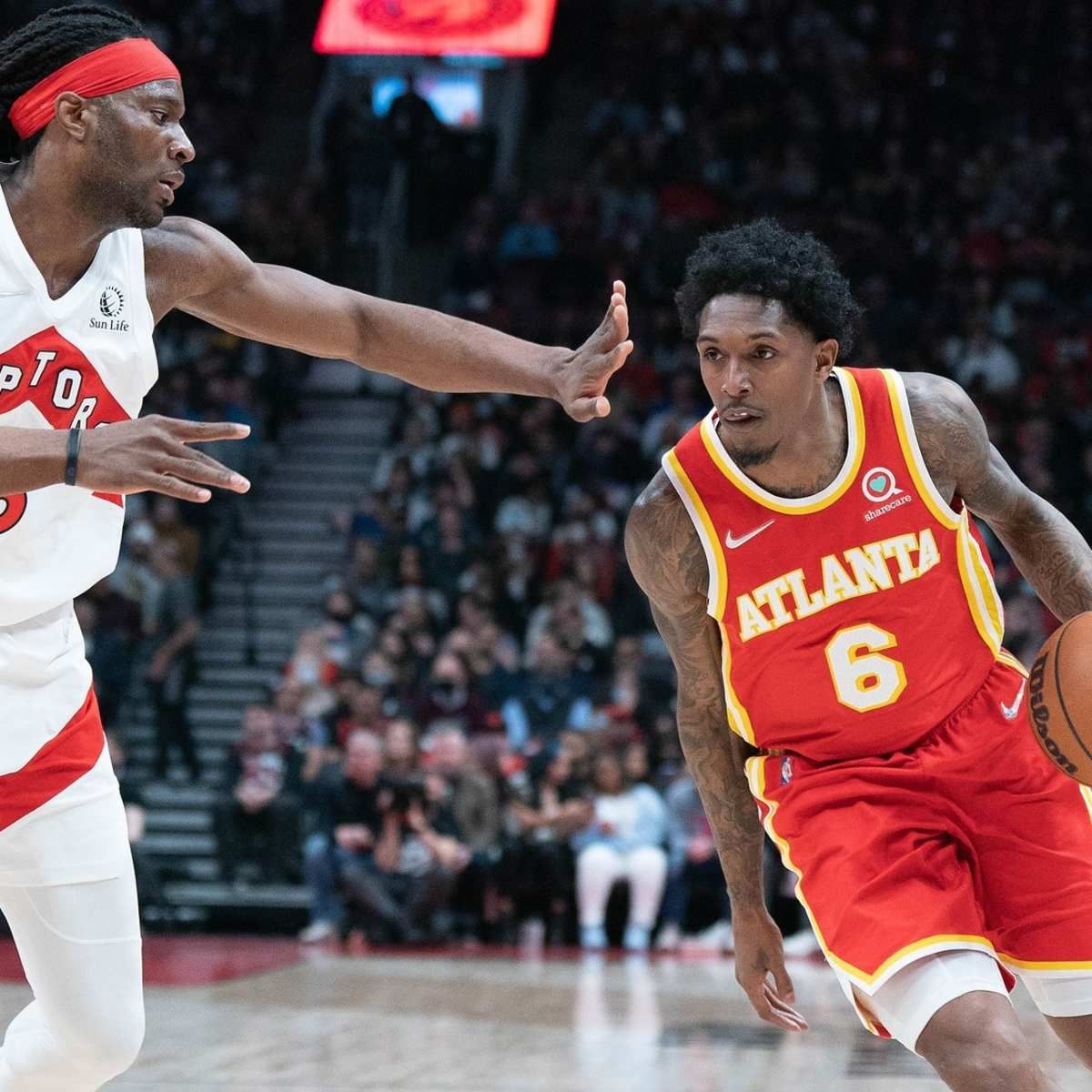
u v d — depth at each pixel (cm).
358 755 1719
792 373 462
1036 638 1844
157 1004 1195
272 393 2508
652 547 501
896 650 490
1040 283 2606
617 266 2636
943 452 489
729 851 536
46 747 478
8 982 1289
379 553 2144
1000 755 492
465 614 1973
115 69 459
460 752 1733
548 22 3122
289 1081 862
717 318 461
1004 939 496
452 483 2225
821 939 484
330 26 3150
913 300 2581
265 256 2669
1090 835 494
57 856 477
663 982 1398
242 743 1798
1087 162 2780
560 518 2258
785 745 512
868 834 483
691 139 2847
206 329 2538
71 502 477
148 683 1969
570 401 516
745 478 486
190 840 1905
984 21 2986
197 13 3150
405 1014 1163
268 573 2292
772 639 496
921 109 2880
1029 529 523
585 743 1734
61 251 473
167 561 2072
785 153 2827
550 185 3034
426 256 2819
